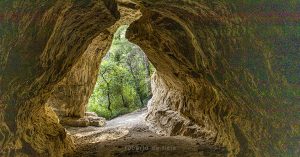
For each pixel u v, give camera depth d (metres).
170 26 7.32
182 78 10.41
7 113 5.02
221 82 5.97
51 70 7.03
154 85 19.64
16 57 4.73
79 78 16.14
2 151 4.89
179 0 5.18
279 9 3.52
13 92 5.14
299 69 3.57
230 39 4.70
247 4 3.80
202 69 6.91
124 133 14.47
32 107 6.94
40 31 5.21
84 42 8.91
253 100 4.89
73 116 16.91
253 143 5.62
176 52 8.30
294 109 3.87
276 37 3.71
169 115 13.76
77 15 6.77
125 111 27.55
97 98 27.69
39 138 7.29
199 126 10.62
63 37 6.86
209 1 4.46
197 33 5.86
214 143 8.80
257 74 4.38
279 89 4.02
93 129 16.09
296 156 4.10
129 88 28.42
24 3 4.10
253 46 4.20
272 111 4.43
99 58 16.89
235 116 6.27
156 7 6.23
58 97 16.22
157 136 12.45
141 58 29.62
